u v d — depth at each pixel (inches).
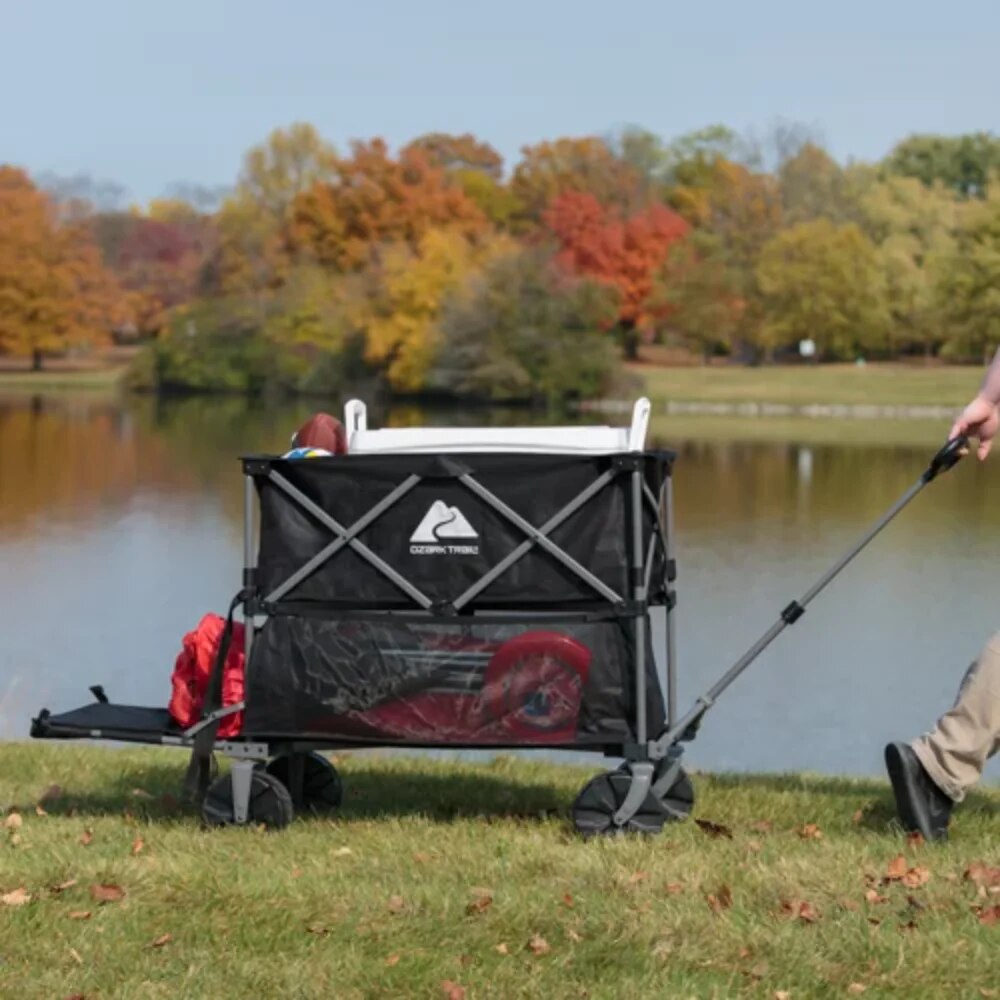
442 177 4854.8
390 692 253.4
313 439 291.1
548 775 345.4
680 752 272.1
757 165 5073.8
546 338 3754.9
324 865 238.5
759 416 3417.8
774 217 4923.7
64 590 941.2
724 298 4675.2
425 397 3929.6
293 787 283.4
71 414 3371.1
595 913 212.5
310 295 4293.8
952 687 674.8
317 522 257.3
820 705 641.0
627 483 251.6
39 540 1221.1
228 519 1384.1
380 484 255.1
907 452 2373.3
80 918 213.9
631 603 251.3
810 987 190.2
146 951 202.7
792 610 259.1
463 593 253.4
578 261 4709.6
